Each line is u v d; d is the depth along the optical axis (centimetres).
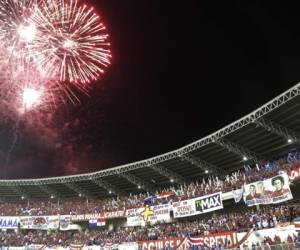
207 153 4812
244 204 4731
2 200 6812
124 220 5903
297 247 2538
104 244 5003
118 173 5738
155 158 5241
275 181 3703
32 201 6812
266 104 3716
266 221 3606
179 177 5519
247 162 4778
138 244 4691
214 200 4403
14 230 5975
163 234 4703
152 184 5903
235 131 4209
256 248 2831
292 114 3722
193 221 5081
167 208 4919
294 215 3509
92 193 6519
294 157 3966
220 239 3897
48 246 5228
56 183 6241
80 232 5947
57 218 5744
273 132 4000
